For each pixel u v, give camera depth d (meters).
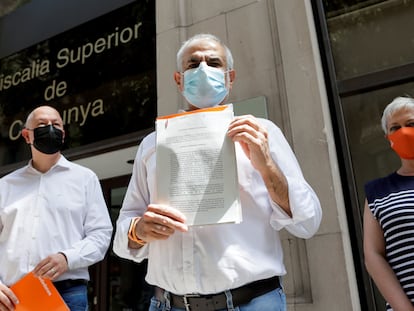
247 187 1.47
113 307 4.16
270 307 1.36
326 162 2.58
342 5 3.12
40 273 1.92
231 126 1.39
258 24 3.11
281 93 2.88
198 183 1.35
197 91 1.65
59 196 2.28
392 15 2.95
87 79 4.32
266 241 1.45
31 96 4.64
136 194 1.72
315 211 1.47
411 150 1.78
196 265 1.38
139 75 3.99
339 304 2.34
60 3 4.71
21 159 4.45
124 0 4.25
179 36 3.42
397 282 1.62
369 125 2.78
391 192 1.79
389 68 2.77
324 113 2.70
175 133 1.44
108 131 4.00
